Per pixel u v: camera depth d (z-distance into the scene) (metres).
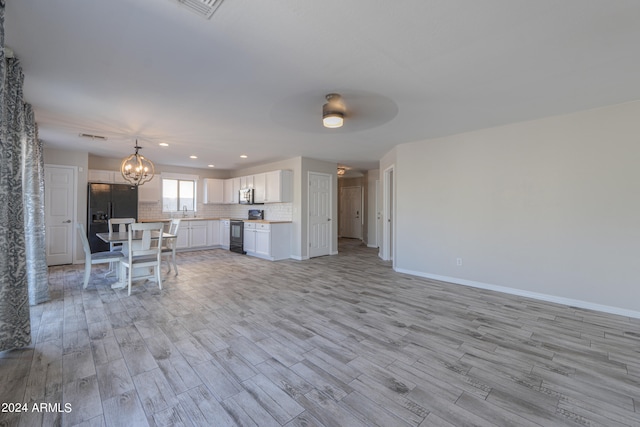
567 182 3.36
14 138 2.21
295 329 2.66
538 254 3.57
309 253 6.43
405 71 2.33
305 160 6.30
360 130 4.03
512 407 1.65
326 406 1.64
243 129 3.99
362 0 1.54
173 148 5.29
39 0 1.55
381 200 6.61
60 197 5.37
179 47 2.01
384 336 2.53
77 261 5.53
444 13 1.64
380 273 4.94
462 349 2.31
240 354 2.21
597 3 1.55
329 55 2.10
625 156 3.03
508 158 3.78
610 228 3.12
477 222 4.06
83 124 3.76
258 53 2.08
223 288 3.99
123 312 3.06
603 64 2.20
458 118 3.50
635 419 1.56
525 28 1.77
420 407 1.64
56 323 2.76
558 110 3.23
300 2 1.56
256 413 1.58
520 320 2.90
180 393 1.74
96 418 1.53
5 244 2.11
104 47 2.01
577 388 1.83
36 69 2.33
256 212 7.40
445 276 4.39
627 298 3.03
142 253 3.87
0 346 2.14
